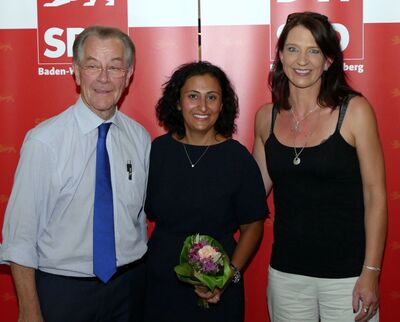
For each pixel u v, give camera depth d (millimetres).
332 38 2121
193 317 2281
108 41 2029
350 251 2154
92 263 2051
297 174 2170
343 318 2174
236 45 2855
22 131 2932
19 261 1937
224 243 2285
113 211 2082
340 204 2146
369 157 2104
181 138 2369
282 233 2252
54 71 2904
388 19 2797
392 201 2877
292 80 2178
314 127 2178
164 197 2285
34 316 1985
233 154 2293
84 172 2037
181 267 2104
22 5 2869
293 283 2230
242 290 2326
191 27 2859
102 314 2102
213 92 2262
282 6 2826
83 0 2857
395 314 2936
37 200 1967
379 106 2836
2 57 2895
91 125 2070
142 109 2910
